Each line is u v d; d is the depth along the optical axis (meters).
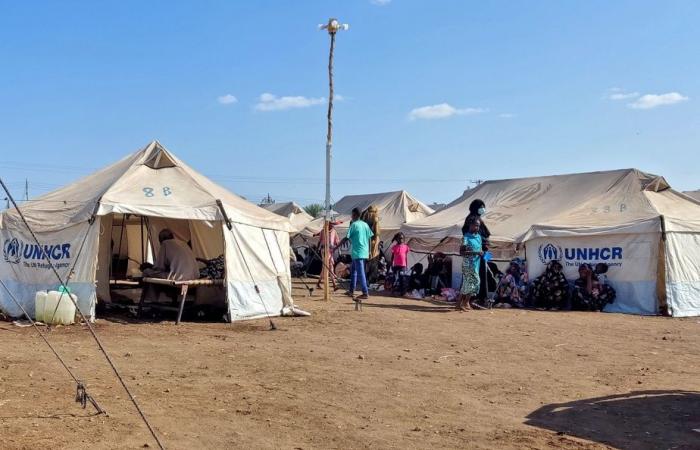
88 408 6.20
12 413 5.97
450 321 12.62
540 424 6.11
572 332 11.59
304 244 30.78
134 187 12.16
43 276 11.87
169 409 6.27
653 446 5.57
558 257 16.25
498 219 18.77
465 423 6.09
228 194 13.64
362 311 13.70
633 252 15.33
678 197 17.06
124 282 16.27
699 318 14.44
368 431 5.79
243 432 5.68
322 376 7.76
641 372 8.33
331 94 16.36
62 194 12.80
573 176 19.12
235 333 10.74
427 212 29.42
